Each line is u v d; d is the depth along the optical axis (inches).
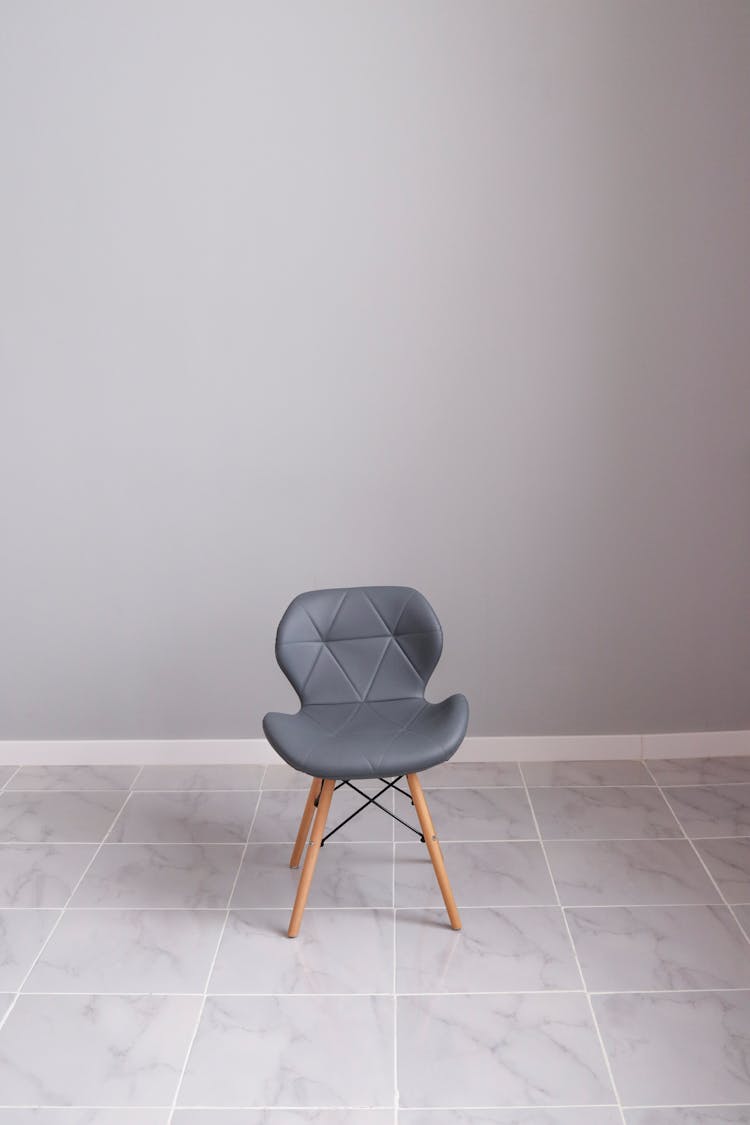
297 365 119.5
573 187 114.9
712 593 124.5
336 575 125.0
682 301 117.0
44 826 115.1
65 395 120.6
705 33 111.6
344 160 115.0
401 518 123.2
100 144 115.0
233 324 118.7
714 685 127.1
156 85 113.6
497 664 127.1
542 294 117.3
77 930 96.0
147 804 119.8
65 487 123.1
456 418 120.4
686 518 122.4
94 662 128.0
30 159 115.3
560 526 123.0
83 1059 80.2
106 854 109.1
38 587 126.0
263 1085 77.2
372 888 101.9
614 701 127.8
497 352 118.7
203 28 112.5
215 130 114.5
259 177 115.4
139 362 119.7
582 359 118.6
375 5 111.9
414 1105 75.0
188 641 127.1
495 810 116.5
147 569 125.2
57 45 113.0
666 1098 75.2
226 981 88.6
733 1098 75.0
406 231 116.3
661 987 86.6
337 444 121.3
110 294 118.2
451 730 93.4
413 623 105.3
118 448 122.0
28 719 130.1
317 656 105.2
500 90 113.3
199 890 102.3
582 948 91.8
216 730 129.8
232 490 122.8
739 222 115.1
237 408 120.6
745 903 97.7
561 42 112.2
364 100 113.7
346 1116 74.3
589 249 116.2
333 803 118.8
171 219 116.5
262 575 125.1
